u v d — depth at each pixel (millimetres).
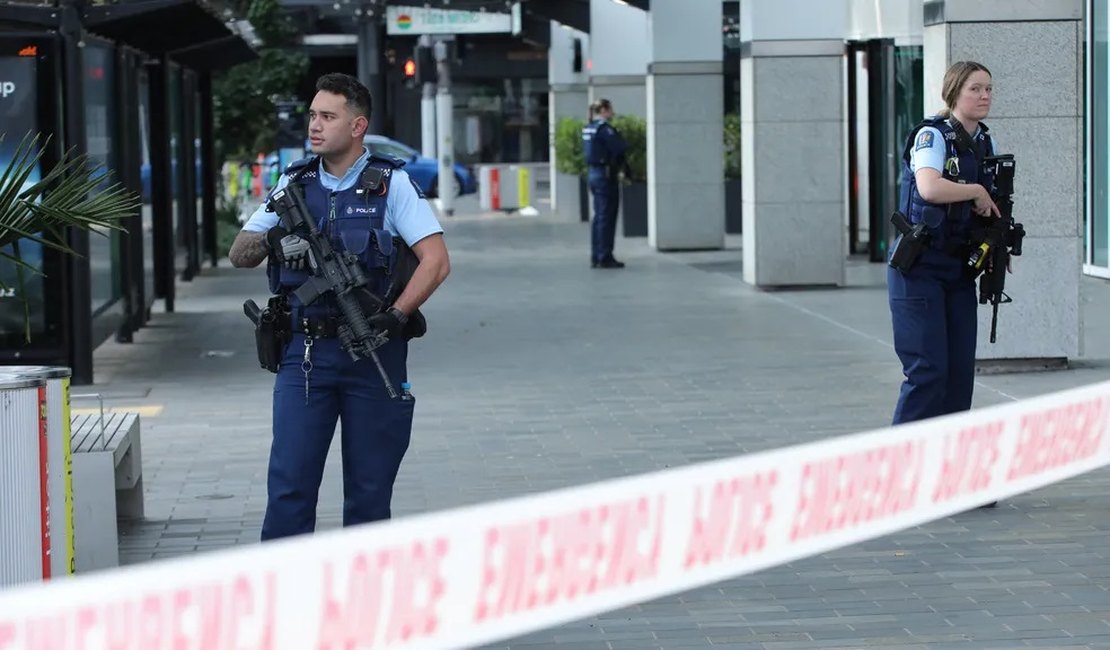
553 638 12117
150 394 24203
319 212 11734
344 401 11797
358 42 96438
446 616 6938
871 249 44219
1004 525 15195
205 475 18359
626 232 57438
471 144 112312
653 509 7820
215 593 6137
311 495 11836
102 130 27000
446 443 19875
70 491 11539
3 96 23609
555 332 30562
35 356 24469
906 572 13750
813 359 26375
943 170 15141
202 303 37250
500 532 7102
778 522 8664
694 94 49312
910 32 42000
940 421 9836
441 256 11758
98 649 5770
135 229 31500
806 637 12055
